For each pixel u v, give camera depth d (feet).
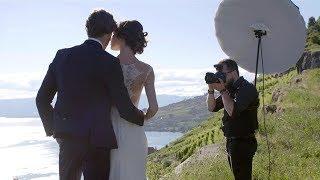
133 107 14.17
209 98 22.04
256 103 21.45
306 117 64.75
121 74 14.10
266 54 24.93
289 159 39.75
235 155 21.62
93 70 13.80
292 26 23.76
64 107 13.78
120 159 14.82
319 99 100.73
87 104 13.75
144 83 15.44
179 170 52.54
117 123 14.92
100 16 14.38
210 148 54.75
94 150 13.53
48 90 14.58
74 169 13.84
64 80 13.94
